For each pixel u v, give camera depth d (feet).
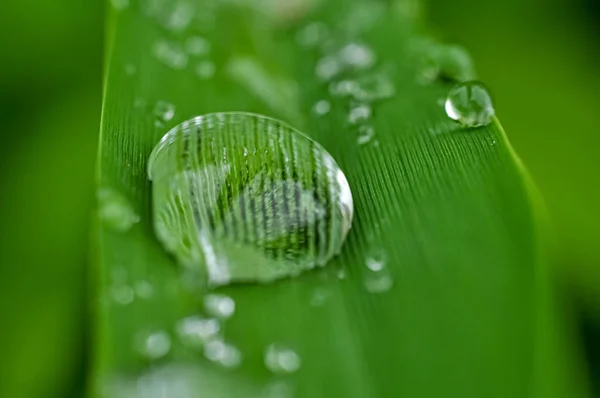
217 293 0.20
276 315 0.20
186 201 0.20
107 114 0.21
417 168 0.21
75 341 0.23
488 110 0.21
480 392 0.19
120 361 0.19
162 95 0.22
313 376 0.19
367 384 0.19
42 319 0.23
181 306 0.19
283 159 0.21
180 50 0.23
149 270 0.20
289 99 0.23
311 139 0.21
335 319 0.20
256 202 0.20
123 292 0.19
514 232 0.20
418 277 0.20
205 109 0.22
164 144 0.21
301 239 0.20
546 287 0.20
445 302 0.20
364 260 0.20
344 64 0.23
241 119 0.21
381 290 0.20
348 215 0.20
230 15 0.24
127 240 0.20
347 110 0.22
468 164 0.20
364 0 0.24
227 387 0.19
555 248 0.24
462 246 0.20
